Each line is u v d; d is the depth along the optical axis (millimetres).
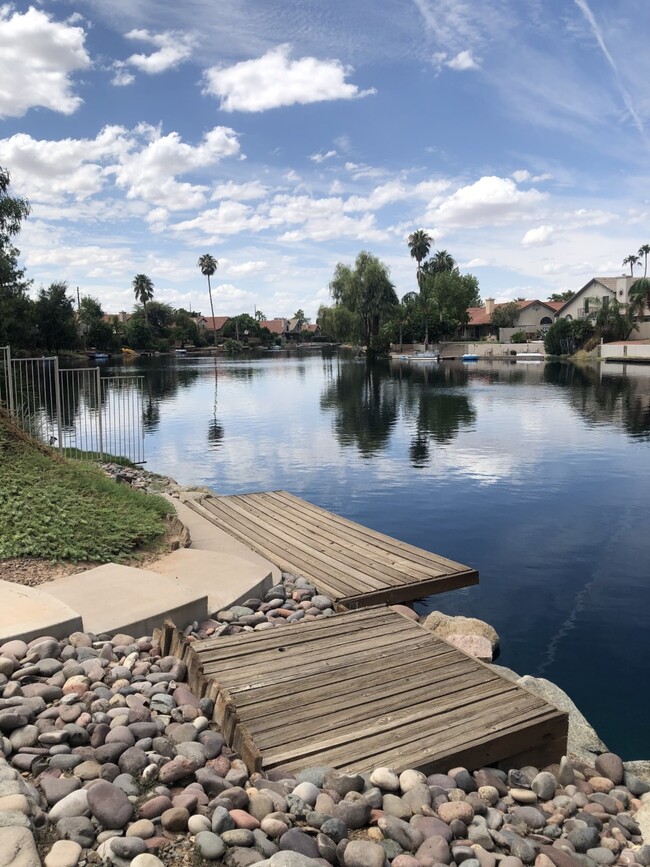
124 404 28750
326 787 3289
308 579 7371
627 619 7203
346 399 31156
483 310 90688
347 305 69938
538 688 5332
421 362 61750
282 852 2561
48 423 12203
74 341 61562
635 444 18266
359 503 12289
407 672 4590
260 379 44062
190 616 5332
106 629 4734
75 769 3037
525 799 3660
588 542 9898
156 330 99188
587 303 67875
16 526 6562
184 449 18344
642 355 53656
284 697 4188
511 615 7297
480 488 13383
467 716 4055
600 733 5160
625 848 3463
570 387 35344
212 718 3805
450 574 7551
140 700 3734
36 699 3504
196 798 2906
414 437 19938
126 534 7074
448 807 3283
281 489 13500
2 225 29922
